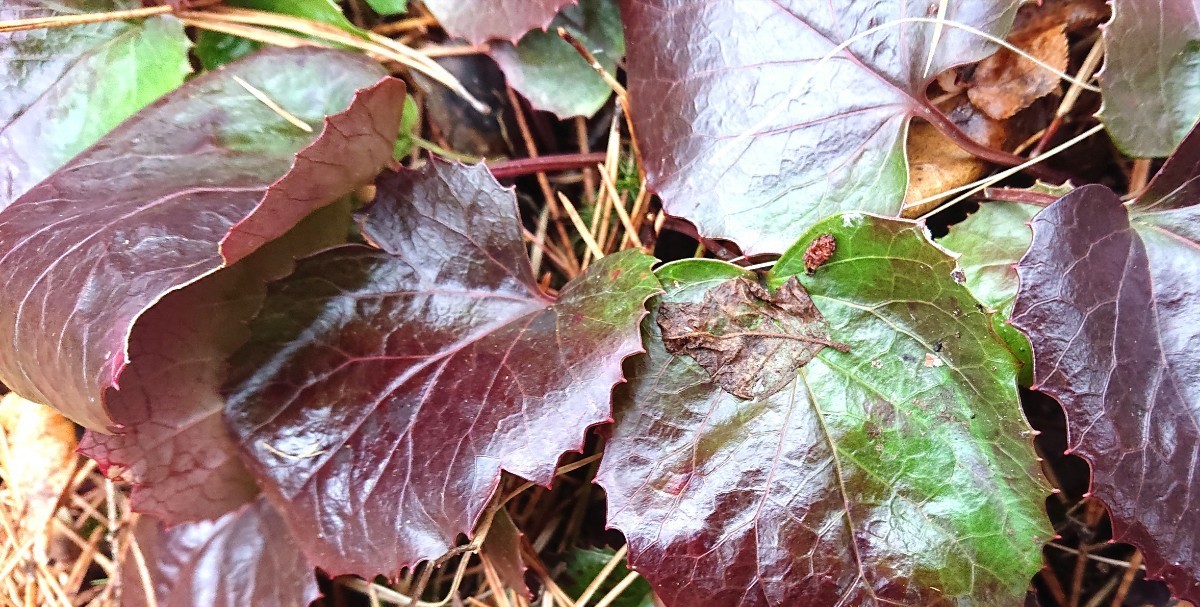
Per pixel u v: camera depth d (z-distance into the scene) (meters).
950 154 0.12
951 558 0.10
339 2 0.14
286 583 0.12
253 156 0.11
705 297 0.11
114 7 0.13
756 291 0.11
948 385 0.10
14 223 0.11
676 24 0.12
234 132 0.12
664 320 0.11
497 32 0.13
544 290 0.13
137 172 0.11
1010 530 0.10
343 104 0.12
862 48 0.11
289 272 0.11
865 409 0.11
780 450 0.11
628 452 0.11
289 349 0.11
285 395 0.11
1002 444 0.10
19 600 0.13
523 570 0.12
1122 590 0.13
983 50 0.11
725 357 0.11
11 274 0.10
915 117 0.12
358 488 0.11
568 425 0.10
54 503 0.14
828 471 0.11
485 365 0.11
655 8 0.12
